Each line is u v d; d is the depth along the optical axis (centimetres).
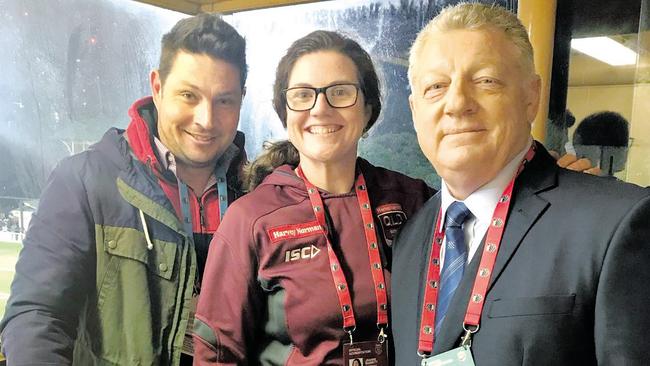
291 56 126
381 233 128
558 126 134
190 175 143
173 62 142
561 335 81
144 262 143
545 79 131
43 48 145
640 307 77
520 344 83
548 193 93
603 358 78
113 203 143
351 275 121
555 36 133
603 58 130
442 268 104
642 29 127
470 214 102
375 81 132
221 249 128
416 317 104
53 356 139
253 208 127
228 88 142
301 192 128
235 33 143
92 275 142
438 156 98
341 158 127
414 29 138
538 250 87
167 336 143
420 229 116
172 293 143
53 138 146
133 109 144
